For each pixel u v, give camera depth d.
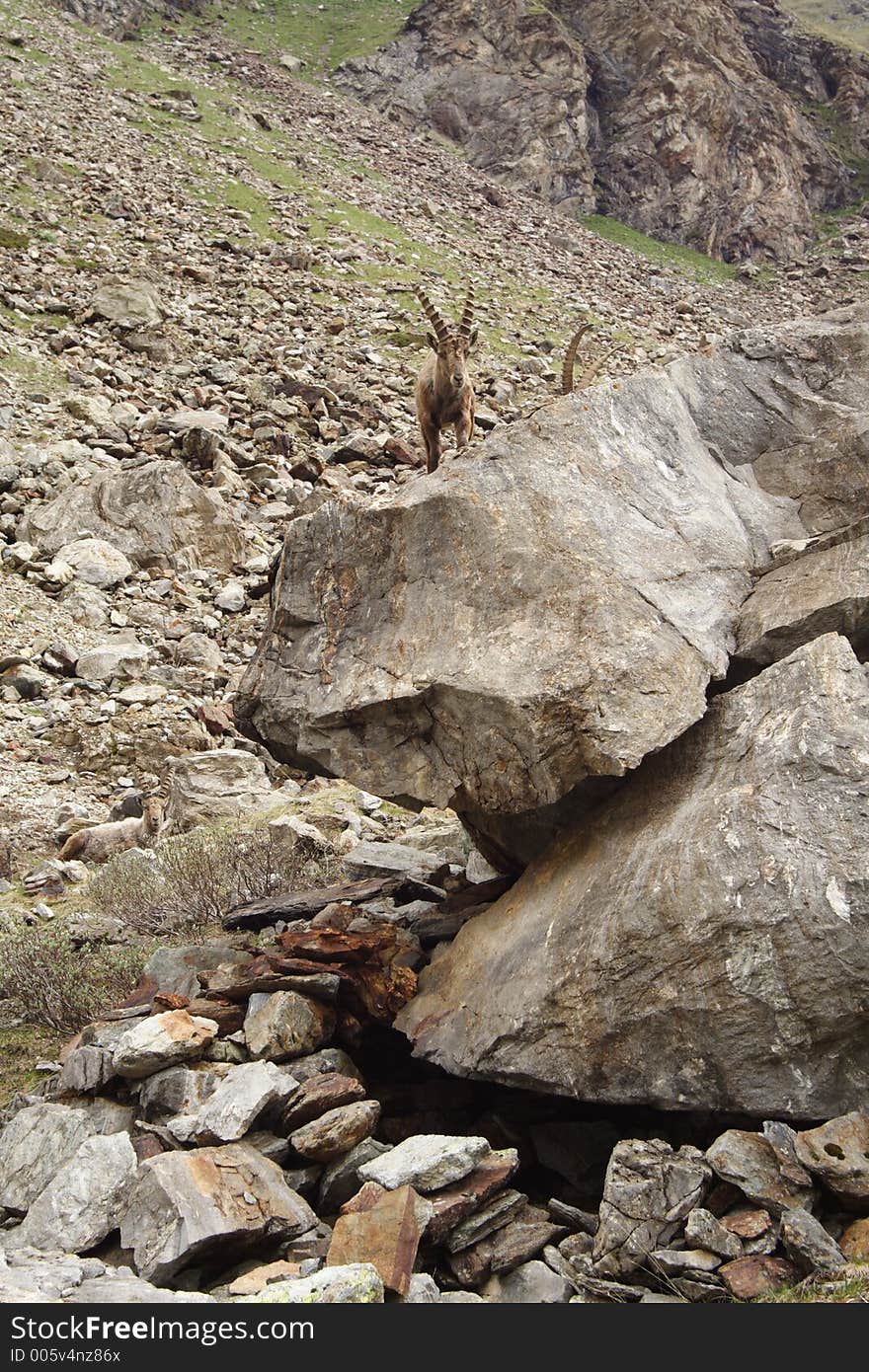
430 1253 4.92
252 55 61.62
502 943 6.00
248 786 12.19
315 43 66.00
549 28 62.94
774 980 4.88
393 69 62.41
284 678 6.88
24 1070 7.04
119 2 59.50
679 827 5.41
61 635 15.89
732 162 63.22
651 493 6.77
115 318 27.66
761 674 5.89
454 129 60.22
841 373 7.86
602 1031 5.24
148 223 35.09
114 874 9.81
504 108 60.31
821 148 68.81
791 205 63.16
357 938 6.69
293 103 56.16
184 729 13.84
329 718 6.49
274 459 22.97
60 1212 5.04
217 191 40.22
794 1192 4.60
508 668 5.84
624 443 6.91
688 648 5.97
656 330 41.62
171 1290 4.64
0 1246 4.94
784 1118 4.93
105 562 17.81
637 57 64.62
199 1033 6.16
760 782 5.32
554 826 6.35
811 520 7.24
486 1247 4.90
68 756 13.38
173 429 23.08
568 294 42.31
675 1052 5.09
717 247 60.22
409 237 42.72
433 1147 5.14
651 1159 4.84
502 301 38.75
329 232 39.81
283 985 6.50
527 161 58.28
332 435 25.23
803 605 6.21
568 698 5.63
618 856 5.66
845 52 76.19
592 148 62.12
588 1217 5.00
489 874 7.83
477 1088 6.35
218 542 19.34
